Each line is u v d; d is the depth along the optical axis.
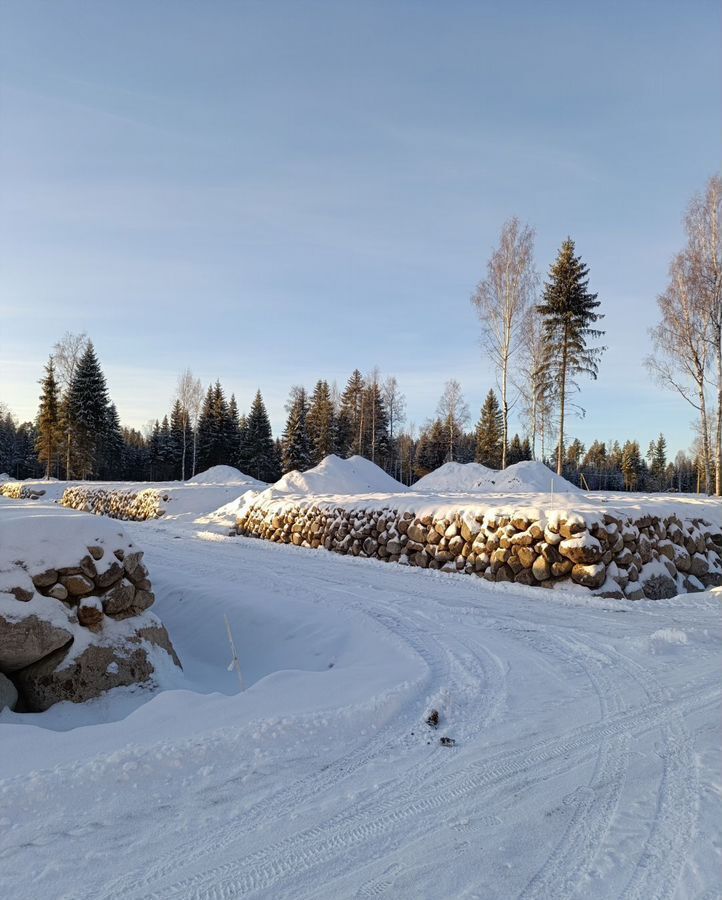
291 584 10.23
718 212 25.27
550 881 2.55
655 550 10.26
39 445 52.72
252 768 3.54
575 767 3.63
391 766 3.64
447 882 2.54
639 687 5.07
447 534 11.66
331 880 2.56
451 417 60.59
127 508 28.31
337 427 63.44
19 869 2.57
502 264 28.44
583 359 31.36
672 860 2.68
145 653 5.69
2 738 3.75
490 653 6.11
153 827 2.93
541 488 22.75
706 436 25.94
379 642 6.62
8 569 5.08
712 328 25.41
